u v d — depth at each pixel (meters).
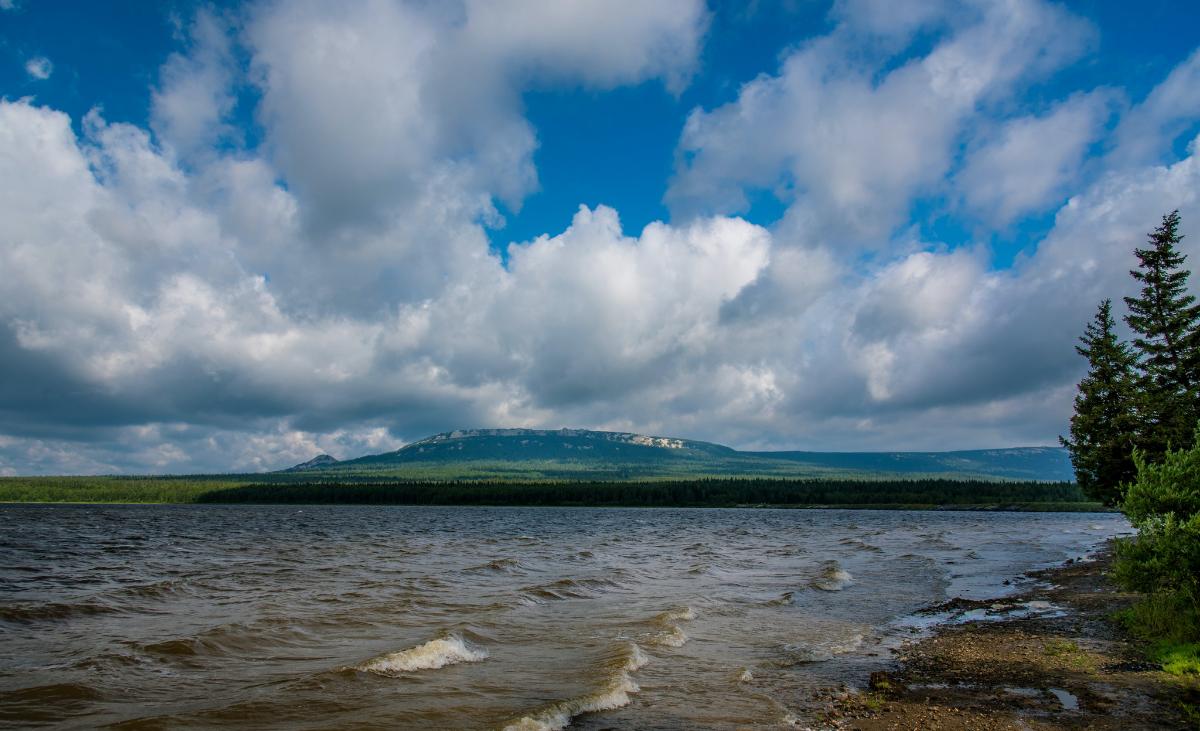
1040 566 48.75
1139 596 30.20
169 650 20.36
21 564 47.03
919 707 16.23
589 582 37.69
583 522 134.00
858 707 16.34
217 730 13.72
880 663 20.86
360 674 17.83
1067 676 18.45
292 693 16.27
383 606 29.19
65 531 89.12
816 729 14.81
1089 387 43.16
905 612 30.17
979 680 18.56
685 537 85.25
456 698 16.09
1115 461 40.88
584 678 18.12
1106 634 23.34
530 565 48.38
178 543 70.06
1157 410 39.56
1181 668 18.19
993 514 187.88
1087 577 39.38
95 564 47.62
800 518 157.88
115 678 17.47
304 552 59.28
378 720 14.40
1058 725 14.66
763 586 38.12
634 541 77.00
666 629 25.09
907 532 96.56
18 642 21.58
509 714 14.91
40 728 13.67
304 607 28.77
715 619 27.97
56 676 17.52
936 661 20.94
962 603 31.98
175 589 33.78
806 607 31.28
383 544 70.00
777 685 18.33
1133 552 20.23
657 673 19.38
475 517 158.75
